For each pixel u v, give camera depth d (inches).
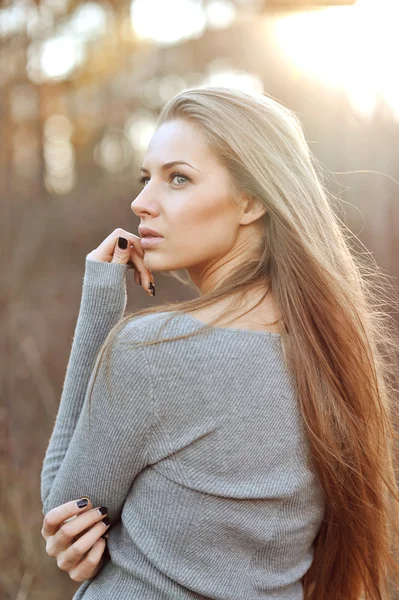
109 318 56.9
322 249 53.7
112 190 325.1
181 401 46.4
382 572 59.3
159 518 47.6
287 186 52.6
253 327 49.6
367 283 68.0
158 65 339.0
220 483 46.9
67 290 246.2
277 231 52.6
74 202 311.4
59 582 117.7
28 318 206.5
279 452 48.9
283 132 54.4
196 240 52.5
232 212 52.8
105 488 49.1
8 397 152.6
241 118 52.6
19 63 234.1
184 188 52.6
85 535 50.6
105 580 51.2
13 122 243.4
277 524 49.9
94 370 48.9
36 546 120.4
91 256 58.7
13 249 234.2
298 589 55.2
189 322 47.8
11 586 113.6
